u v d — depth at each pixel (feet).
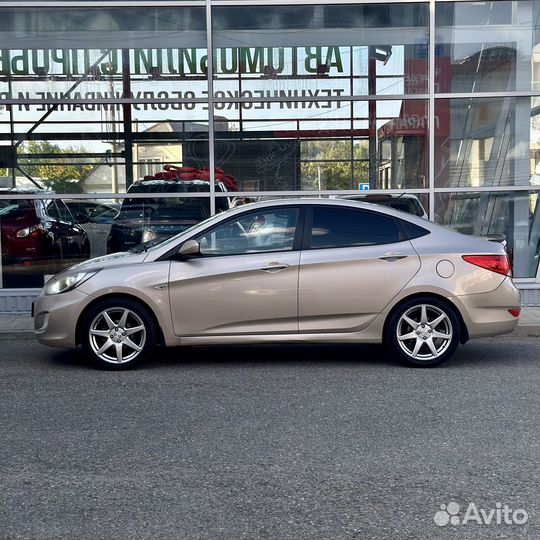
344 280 25.46
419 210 39.88
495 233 39.88
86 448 17.80
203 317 25.48
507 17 39.50
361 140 39.83
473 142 39.83
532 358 27.78
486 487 15.28
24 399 22.30
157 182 39.75
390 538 13.12
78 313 25.49
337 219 26.03
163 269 25.46
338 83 39.81
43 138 39.81
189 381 24.38
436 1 39.34
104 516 14.03
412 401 21.67
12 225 39.47
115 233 39.81
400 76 39.75
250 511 14.21
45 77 39.70
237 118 39.88
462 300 25.52
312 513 14.11
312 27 39.70
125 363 25.84
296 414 20.45
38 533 13.37
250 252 25.68
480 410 20.67
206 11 39.40
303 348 29.86
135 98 39.81
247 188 39.88
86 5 39.37
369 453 17.28
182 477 15.92
